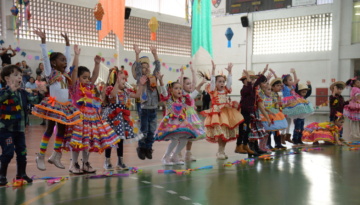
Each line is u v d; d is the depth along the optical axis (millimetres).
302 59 19422
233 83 21359
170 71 20500
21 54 14219
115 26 15742
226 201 3354
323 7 18766
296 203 3301
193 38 19578
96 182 4098
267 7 20188
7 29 13805
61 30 15516
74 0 15766
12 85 3895
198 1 19219
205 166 5062
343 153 6211
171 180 4211
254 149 6215
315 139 7324
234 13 21125
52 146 6895
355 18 18250
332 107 7414
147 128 5395
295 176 4418
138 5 18828
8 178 4309
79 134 4352
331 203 3305
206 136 5809
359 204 3275
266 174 4539
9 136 3918
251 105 5965
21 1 13867
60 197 3471
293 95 7383
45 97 4254
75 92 4512
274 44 20281
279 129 6500
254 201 3355
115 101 4812
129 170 4844
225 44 21453
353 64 18609
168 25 20391
